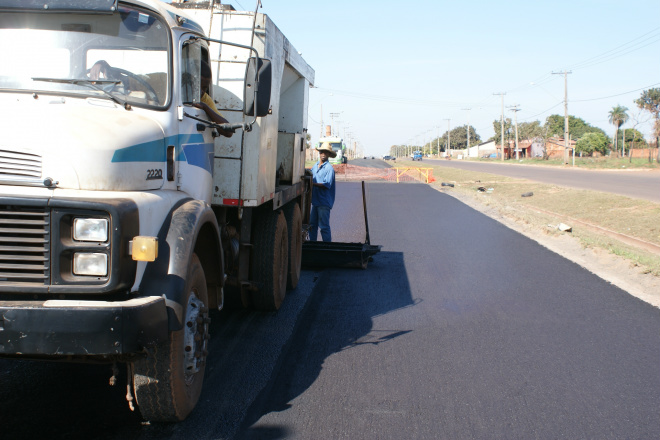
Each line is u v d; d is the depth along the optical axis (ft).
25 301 10.94
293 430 13.57
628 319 23.49
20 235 11.00
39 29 13.60
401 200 79.77
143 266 12.17
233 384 16.19
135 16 14.23
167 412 13.14
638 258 34.53
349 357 18.62
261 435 13.29
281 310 24.03
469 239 44.52
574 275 31.78
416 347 19.72
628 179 118.32
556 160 266.98
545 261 35.78
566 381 16.96
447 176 153.07
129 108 13.46
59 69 13.43
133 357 12.31
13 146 11.25
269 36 20.29
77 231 11.03
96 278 11.09
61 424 13.38
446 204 73.82
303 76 28.94
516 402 15.43
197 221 13.35
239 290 22.58
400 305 25.25
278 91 22.62
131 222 11.41
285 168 27.30
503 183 111.24
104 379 16.10
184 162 15.07
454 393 15.93
